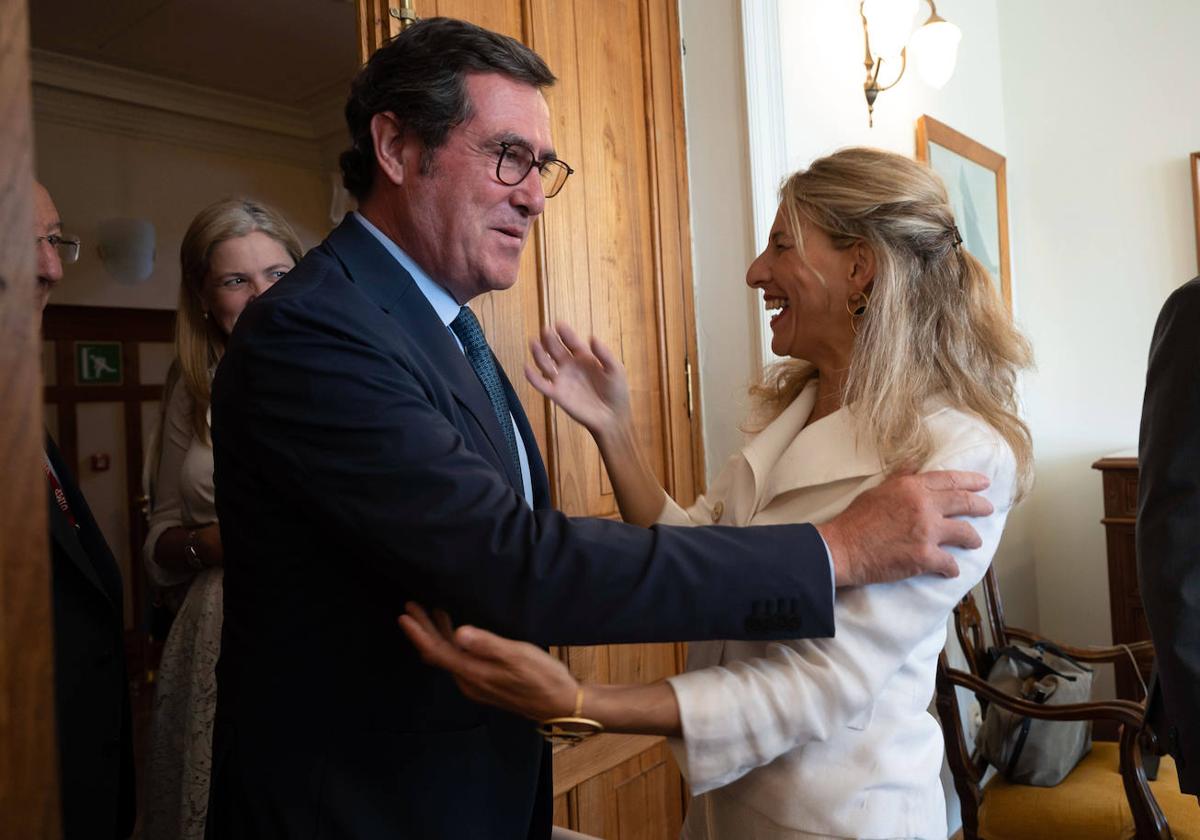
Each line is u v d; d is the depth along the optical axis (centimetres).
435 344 102
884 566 89
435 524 82
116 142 512
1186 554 125
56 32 437
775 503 114
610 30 237
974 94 381
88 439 544
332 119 562
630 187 241
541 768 112
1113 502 322
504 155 104
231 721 97
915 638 95
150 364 570
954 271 113
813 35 276
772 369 139
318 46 463
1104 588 387
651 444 244
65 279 504
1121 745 193
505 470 105
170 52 464
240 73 497
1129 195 379
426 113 101
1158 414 131
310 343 86
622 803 228
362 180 109
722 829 111
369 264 102
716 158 260
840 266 114
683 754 91
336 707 93
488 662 82
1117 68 379
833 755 100
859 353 108
